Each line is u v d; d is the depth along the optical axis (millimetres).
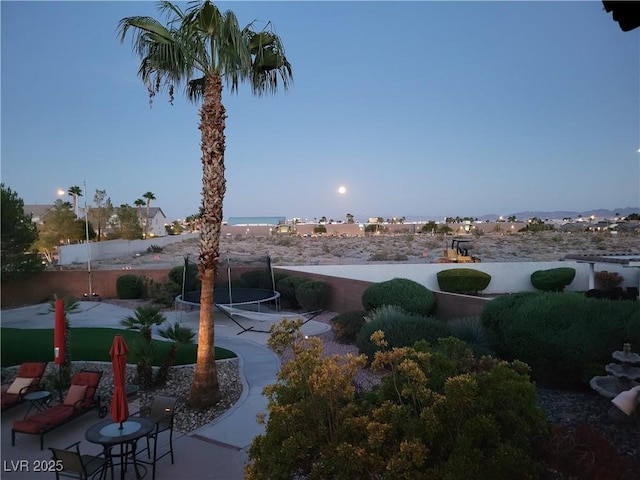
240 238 62656
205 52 7148
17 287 20094
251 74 7879
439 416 3330
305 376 3828
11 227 18578
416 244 47625
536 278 20500
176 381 8586
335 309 16906
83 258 33719
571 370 7039
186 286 18062
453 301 13078
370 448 3266
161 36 6930
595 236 48156
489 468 3090
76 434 6391
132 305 18656
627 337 6867
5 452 5871
